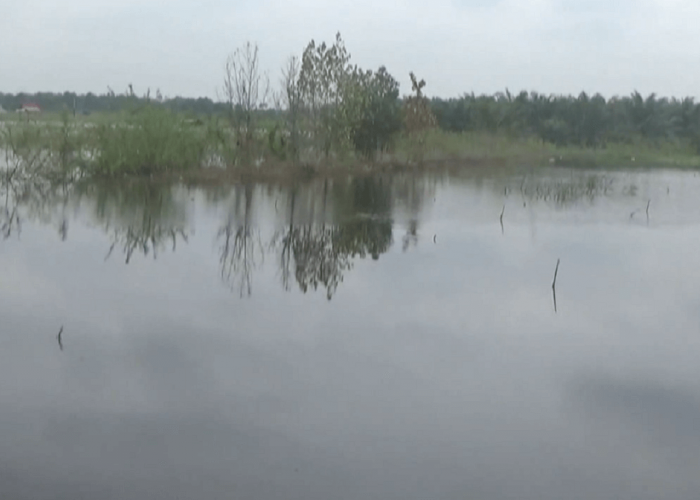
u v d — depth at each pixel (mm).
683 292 12156
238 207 19891
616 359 8977
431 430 6992
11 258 12938
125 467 6137
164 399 7473
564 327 10133
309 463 6312
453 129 52781
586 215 20656
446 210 20906
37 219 16750
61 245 14180
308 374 8203
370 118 33875
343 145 30781
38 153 22672
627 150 53000
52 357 8484
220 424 6969
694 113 57688
